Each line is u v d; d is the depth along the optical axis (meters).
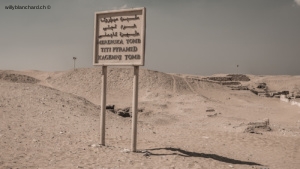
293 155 13.03
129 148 10.91
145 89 60.66
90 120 15.93
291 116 33.47
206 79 88.44
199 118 29.84
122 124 17.34
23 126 12.46
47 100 18.02
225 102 52.97
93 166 8.13
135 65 10.27
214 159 10.64
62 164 8.12
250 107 45.12
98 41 11.07
